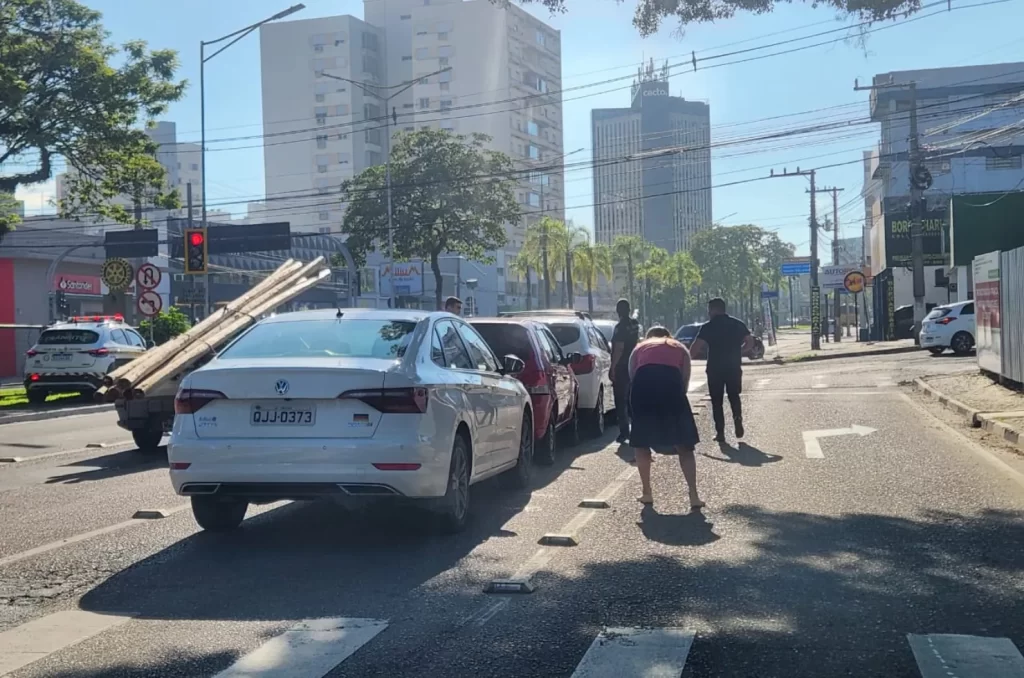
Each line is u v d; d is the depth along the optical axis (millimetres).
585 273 84438
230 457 7422
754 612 5844
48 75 28094
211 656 5172
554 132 124625
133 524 8891
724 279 136875
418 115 113625
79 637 5562
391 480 7324
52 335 24266
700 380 28469
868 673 4797
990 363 21125
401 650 5215
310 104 112062
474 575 6844
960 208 39750
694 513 9016
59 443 16359
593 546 7711
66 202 31656
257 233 39844
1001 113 59688
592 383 15023
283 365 7520
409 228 51156
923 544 7613
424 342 8242
